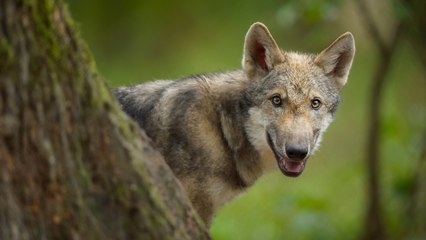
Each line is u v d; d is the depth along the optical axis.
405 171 17.39
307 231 16.22
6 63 6.02
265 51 10.34
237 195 10.64
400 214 17.00
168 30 26.52
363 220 17.11
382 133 17.61
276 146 9.75
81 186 6.45
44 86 6.21
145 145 7.03
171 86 10.57
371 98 16.77
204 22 26.69
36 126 6.18
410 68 24.12
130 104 10.71
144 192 6.77
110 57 25.56
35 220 6.26
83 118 6.47
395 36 16.30
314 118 10.03
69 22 6.46
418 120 16.84
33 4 6.12
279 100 9.95
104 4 26.20
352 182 19.78
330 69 10.45
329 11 14.71
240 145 10.23
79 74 6.47
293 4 15.00
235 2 26.69
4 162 6.05
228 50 25.44
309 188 19.83
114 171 6.62
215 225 17.44
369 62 24.28
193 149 9.99
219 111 10.12
